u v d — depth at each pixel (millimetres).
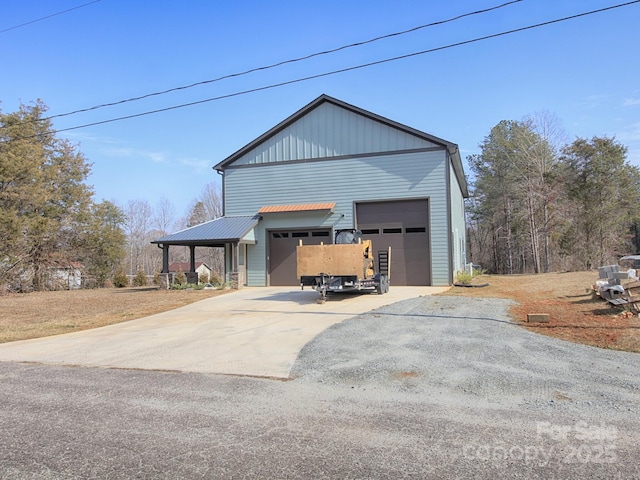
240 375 6414
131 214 69250
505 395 5102
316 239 21516
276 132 22312
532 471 3316
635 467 3357
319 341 8477
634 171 38281
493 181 47500
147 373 6723
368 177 20688
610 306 10688
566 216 39125
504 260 51000
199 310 14234
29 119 31500
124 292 23547
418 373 6098
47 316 14609
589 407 4648
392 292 17125
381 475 3307
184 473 3434
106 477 3400
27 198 28625
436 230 19641
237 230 20859
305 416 4633
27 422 4668
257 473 3398
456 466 3420
